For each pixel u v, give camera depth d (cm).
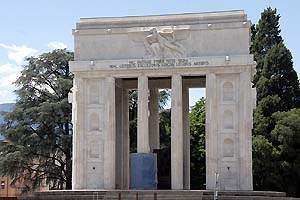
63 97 10200
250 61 7194
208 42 7362
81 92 7569
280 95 11144
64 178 9975
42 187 10675
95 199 6462
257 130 10656
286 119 10156
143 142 7375
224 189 7162
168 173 7731
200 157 11150
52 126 9950
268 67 11319
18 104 10262
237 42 7306
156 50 7419
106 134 7462
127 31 7544
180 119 7325
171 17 7531
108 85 7506
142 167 7350
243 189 7131
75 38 7675
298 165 9956
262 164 9869
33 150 9762
